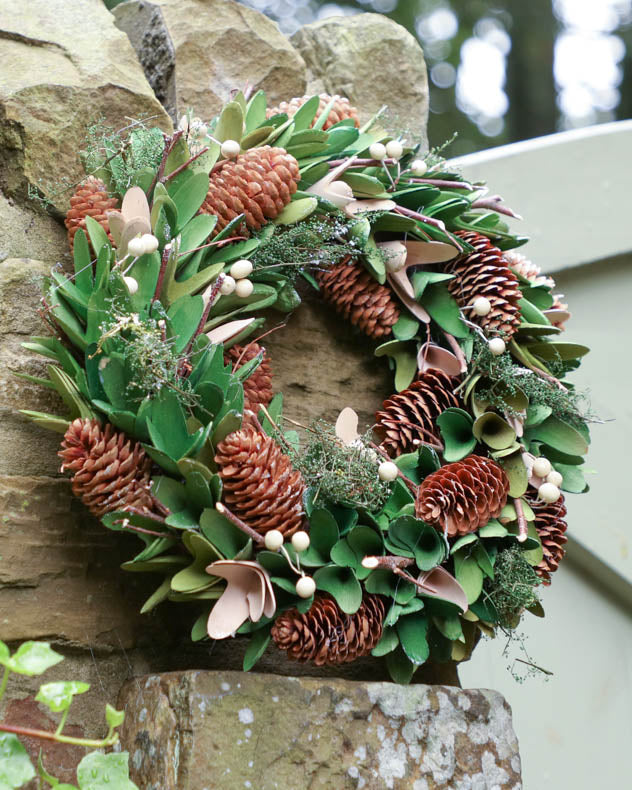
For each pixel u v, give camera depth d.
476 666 1.25
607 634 1.28
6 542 0.81
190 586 0.78
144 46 1.04
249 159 0.86
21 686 0.81
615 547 1.27
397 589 0.83
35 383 0.84
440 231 0.91
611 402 1.30
